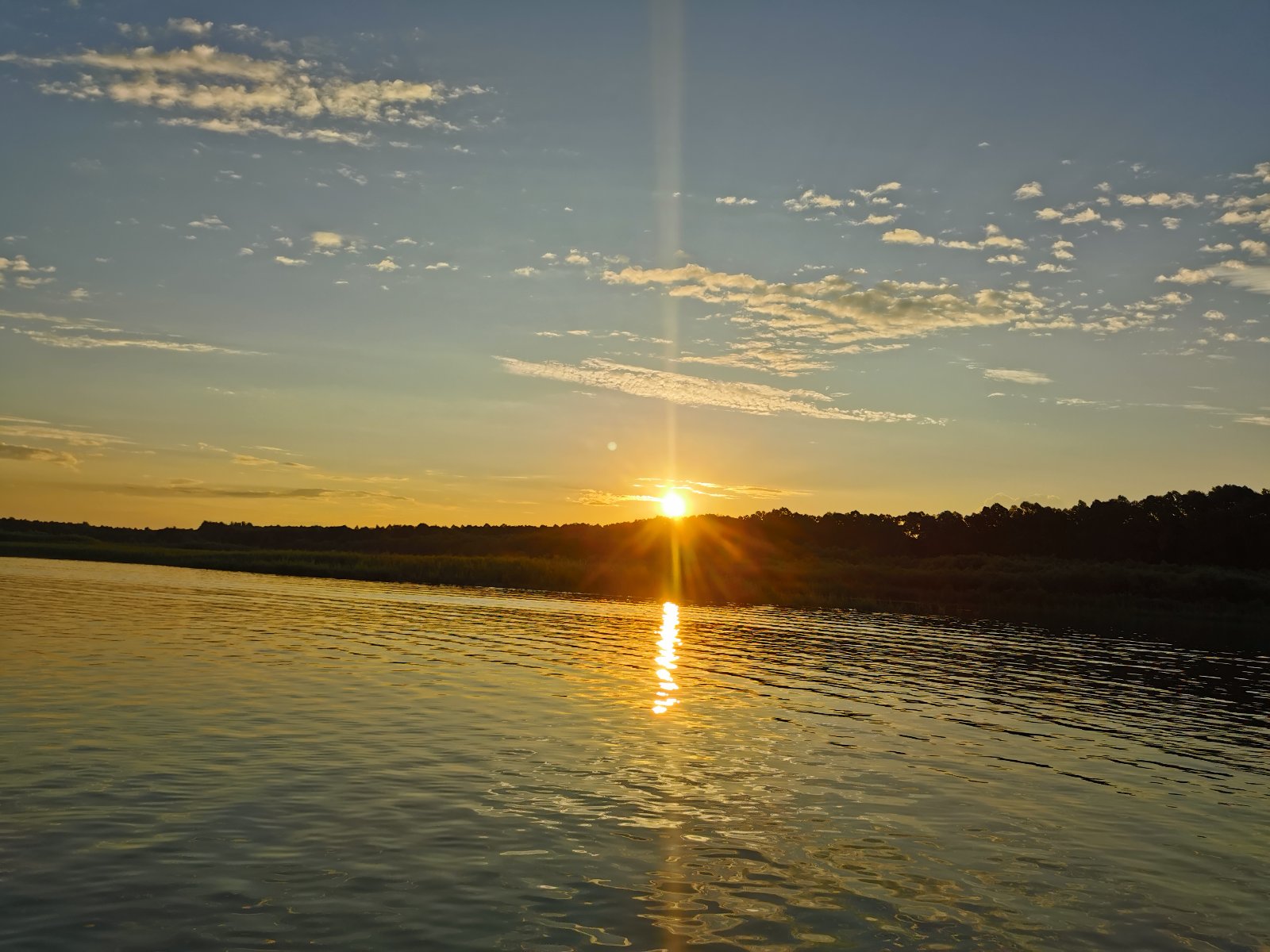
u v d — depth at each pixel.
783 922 12.91
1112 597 95.31
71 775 17.83
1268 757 26.06
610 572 97.94
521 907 12.91
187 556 125.12
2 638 36.44
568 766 20.56
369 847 14.88
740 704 29.72
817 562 122.69
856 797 19.41
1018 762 23.62
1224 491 131.25
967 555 136.62
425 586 91.19
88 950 11.00
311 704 26.05
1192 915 14.02
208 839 14.89
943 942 12.52
